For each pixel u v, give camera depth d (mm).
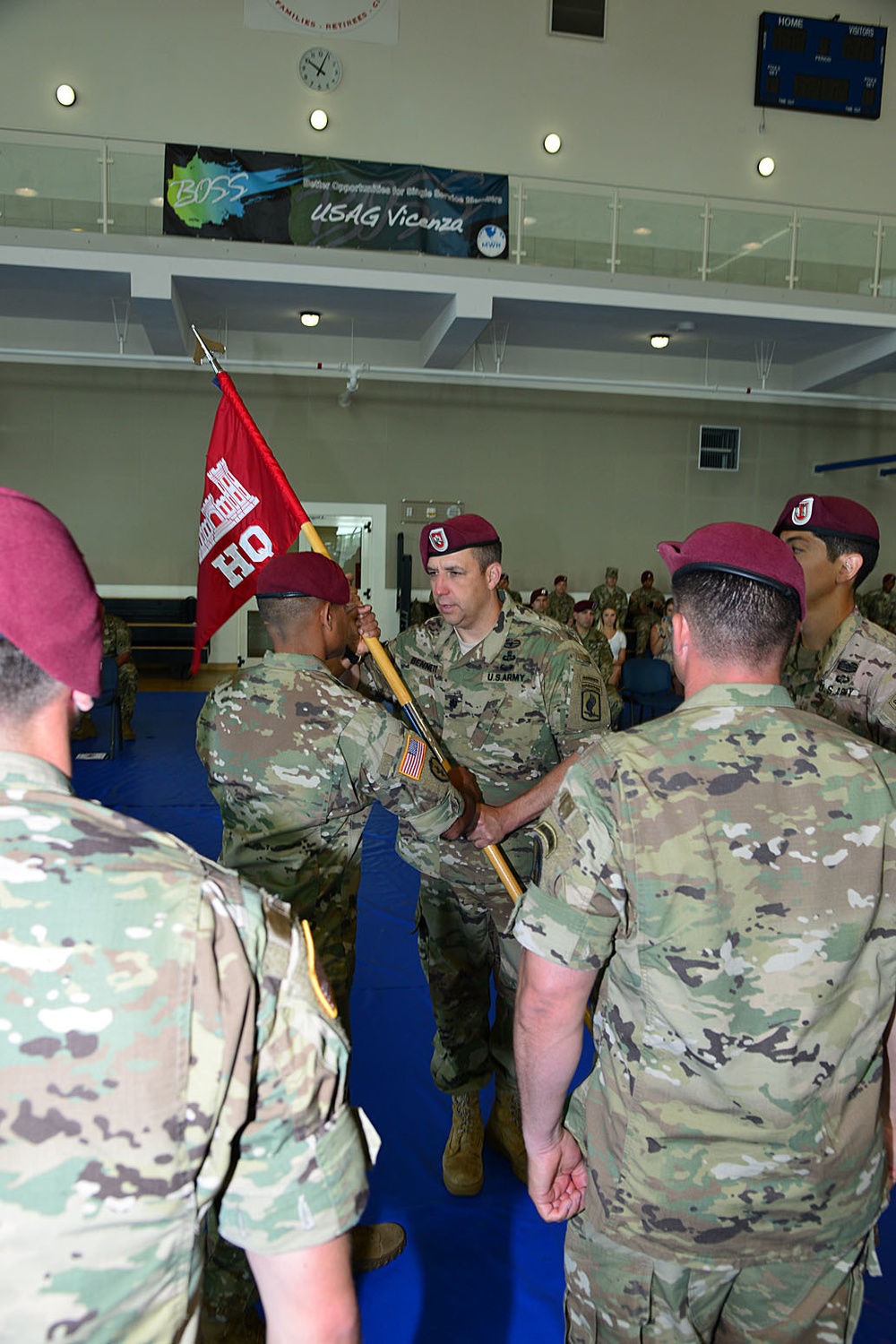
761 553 1197
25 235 9828
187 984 691
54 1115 653
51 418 12406
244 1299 1714
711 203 12273
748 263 11719
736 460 14273
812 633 2275
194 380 12648
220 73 11945
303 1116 743
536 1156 1271
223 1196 742
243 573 2762
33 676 730
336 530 13281
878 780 1132
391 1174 2371
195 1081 685
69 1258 651
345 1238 772
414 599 13398
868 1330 1876
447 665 2428
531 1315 1936
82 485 12531
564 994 1158
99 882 700
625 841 1097
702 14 13102
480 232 10891
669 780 1112
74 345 12359
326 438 13133
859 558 2152
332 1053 771
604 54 12898
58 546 733
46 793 730
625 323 12102
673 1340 1161
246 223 10328
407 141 12469
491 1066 2387
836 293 11906
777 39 13250
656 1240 1131
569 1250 1264
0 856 691
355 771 1810
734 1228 1114
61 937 675
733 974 1072
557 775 2111
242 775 1820
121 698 8039
